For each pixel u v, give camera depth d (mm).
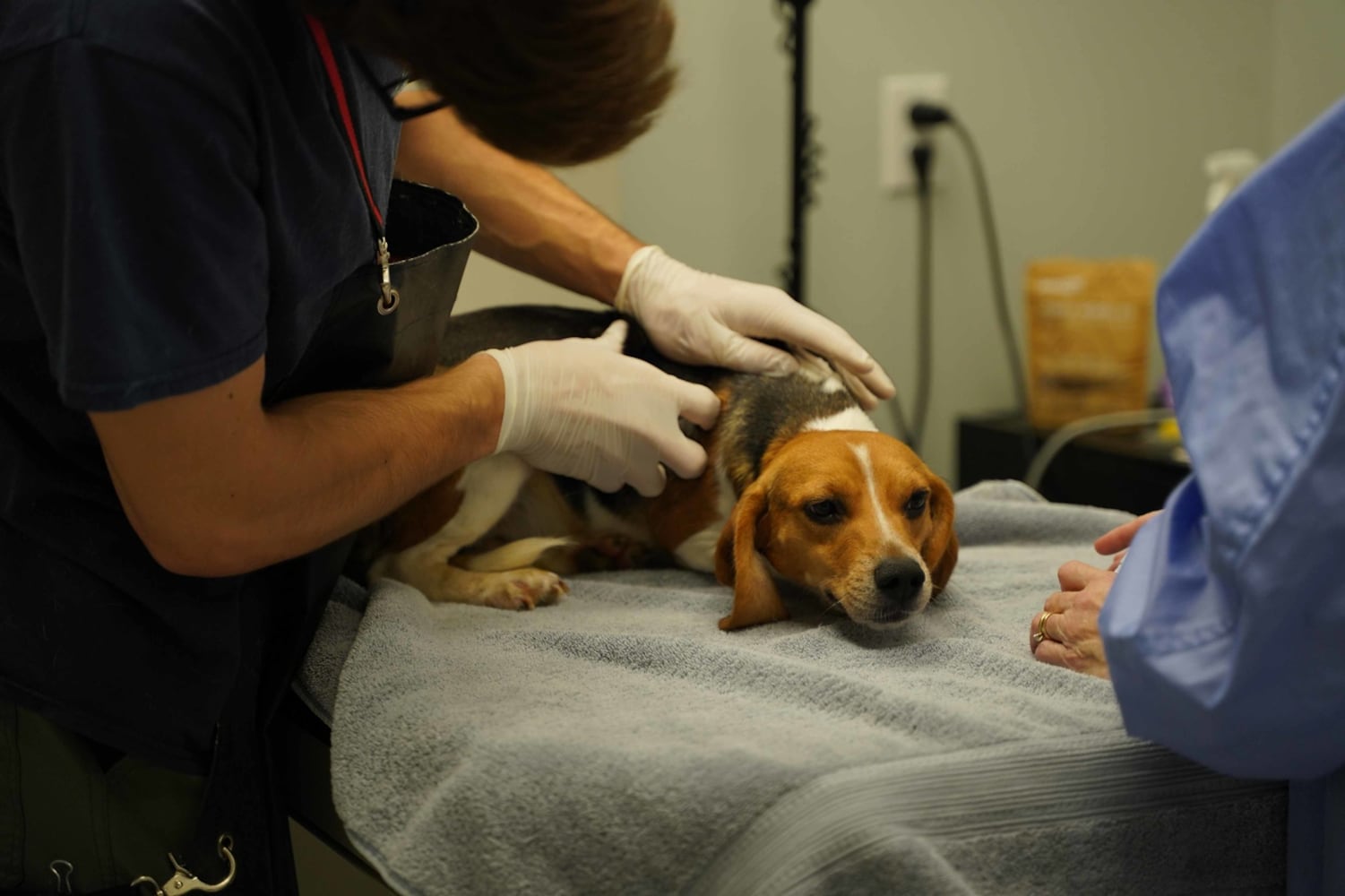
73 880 1074
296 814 1249
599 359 1373
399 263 1118
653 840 840
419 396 1146
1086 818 876
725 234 2492
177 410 874
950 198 2607
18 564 1018
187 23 851
